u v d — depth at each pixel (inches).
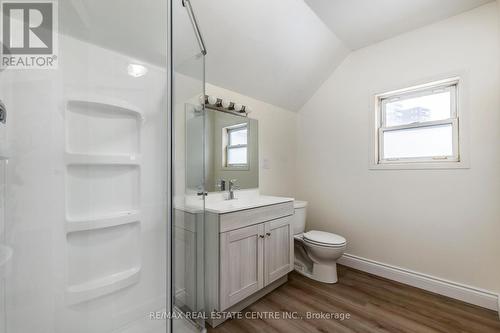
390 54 84.7
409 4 67.7
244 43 72.1
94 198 51.4
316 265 84.0
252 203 75.7
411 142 82.6
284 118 109.1
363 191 92.0
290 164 112.5
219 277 58.1
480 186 67.1
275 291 75.6
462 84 69.9
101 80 52.3
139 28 54.8
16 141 41.9
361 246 92.4
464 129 69.7
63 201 46.9
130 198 57.3
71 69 48.1
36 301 43.4
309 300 70.0
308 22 74.8
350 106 95.9
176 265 58.1
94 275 50.7
